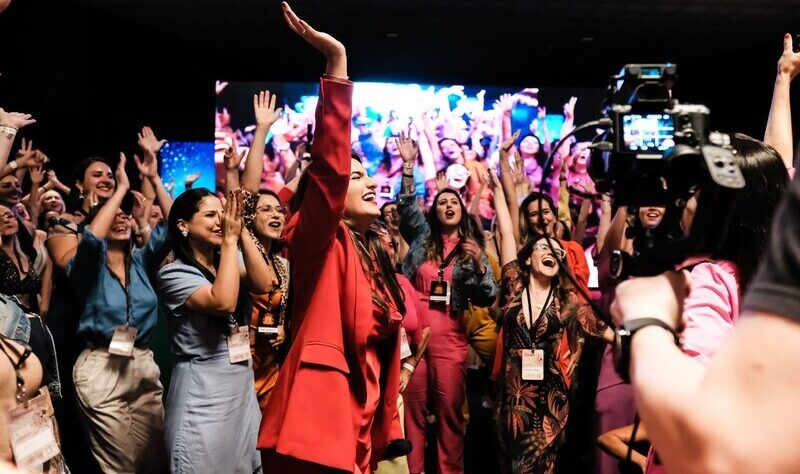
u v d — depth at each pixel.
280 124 7.99
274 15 7.21
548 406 3.83
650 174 1.05
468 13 7.14
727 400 0.56
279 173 8.01
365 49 8.45
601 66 9.10
